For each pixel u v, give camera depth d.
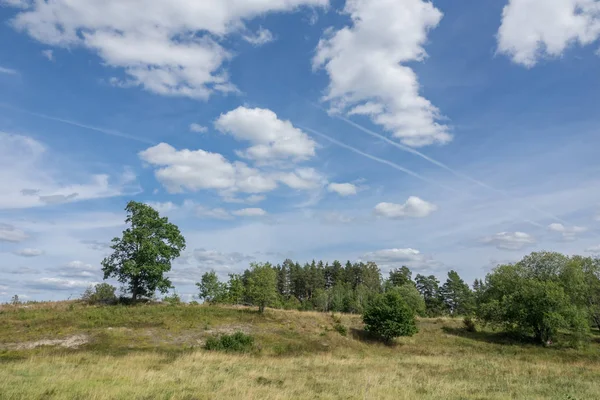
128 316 34.25
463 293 88.75
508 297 44.47
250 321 36.69
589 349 38.84
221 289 48.22
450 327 48.22
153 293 45.31
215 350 26.17
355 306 68.56
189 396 11.78
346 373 19.11
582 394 14.64
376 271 100.12
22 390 11.47
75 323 30.58
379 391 13.79
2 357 21.66
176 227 46.56
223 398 11.59
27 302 42.47
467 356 32.16
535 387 16.11
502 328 47.59
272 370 19.23
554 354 36.22
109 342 26.70
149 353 23.48
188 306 42.75
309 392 13.42
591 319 47.16
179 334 30.47
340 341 34.94
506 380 18.12
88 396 11.17
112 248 43.72
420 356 31.09
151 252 42.88
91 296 45.03
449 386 15.63
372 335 39.62
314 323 40.34
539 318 40.69
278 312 42.38
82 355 21.48
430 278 90.88
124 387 12.51
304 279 91.88
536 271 50.25
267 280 40.38
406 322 38.16
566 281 46.94
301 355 28.06
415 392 14.24
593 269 50.06
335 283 96.56
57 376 14.43
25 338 26.50
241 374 17.11
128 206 44.47
